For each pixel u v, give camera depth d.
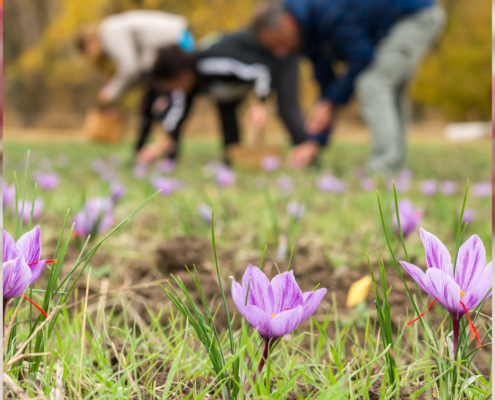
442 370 0.84
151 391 0.89
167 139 7.13
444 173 6.79
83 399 0.86
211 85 6.81
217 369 0.83
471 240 0.79
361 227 2.88
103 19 20.75
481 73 18.03
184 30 7.75
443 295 0.77
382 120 5.85
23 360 0.92
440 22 5.96
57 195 3.87
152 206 3.56
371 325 1.50
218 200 3.51
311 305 0.76
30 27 25.75
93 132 7.61
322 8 5.56
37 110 26.97
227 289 1.77
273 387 0.90
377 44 5.79
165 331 1.40
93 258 2.15
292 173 5.89
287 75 6.87
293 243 2.32
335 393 0.78
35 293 1.52
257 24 5.98
